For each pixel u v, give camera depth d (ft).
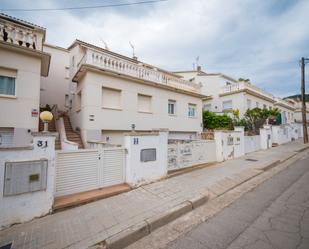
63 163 16.19
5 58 26.21
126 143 20.20
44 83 54.34
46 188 13.89
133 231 11.48
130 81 38.91
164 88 45.47
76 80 39.19
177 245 10.56
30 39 28.89
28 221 13.03
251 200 16.67
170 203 15.64
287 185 20.56
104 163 18.72
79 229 12.01
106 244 10.48
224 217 13.64
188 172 26.04
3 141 26.30
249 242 10.39
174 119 47.62
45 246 10.46
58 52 56.70
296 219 12.84
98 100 34.09
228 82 76.28
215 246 10.21
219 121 59.47
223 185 20.75
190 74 75.46
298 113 117.50
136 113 39.63
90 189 17.69
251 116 56.44
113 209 14.75
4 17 29.35
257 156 38.50
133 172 19.85
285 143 62.03
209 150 31.71
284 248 9.78
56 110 49.37
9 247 10.42
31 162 13.25
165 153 23.29
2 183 12.28
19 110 26.99
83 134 33.27
